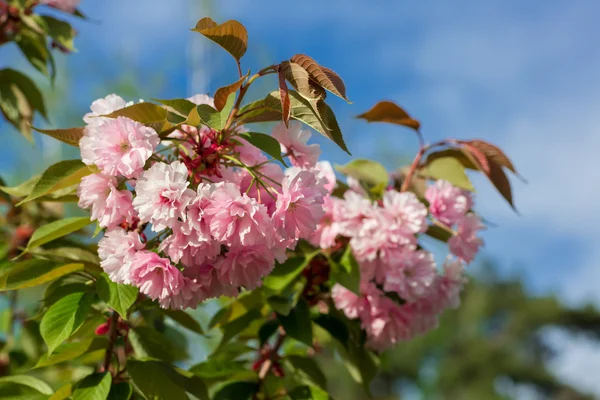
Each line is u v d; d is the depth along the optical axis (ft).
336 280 3.27
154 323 3.82
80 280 3.06
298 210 2.75
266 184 2.82
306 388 3.33
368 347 3.52
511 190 3.48
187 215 2.67
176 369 3.09
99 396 2.86
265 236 2.70
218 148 2.83
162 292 2.72
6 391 2.99
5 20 3.74
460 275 3.44
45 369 3.82
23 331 3.81
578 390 29.96
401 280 3.24
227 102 2.78
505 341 29.37
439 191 3.45
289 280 3.30
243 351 3.55
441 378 27.45
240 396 3.37
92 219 2.76
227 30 2.74
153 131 2.71
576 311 30.86
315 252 3.35
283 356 3.49
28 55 3.80
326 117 2.70
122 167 2.68
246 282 2.80
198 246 2.69
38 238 2.91
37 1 3.75
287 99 2.65
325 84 2.63
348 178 3.49
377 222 3.25
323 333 3.80
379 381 27.86
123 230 2.76
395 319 3.40
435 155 3.57
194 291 2.78
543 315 29.76
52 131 2.75
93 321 3.18
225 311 3.40
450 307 3.48
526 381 29.12
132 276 2.71
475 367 27.84
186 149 2.90
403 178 3.65
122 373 3.07
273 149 2.79
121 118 2.70
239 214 2.66
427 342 26.71
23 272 2.86
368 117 3.51
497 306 29.60
